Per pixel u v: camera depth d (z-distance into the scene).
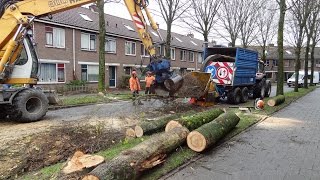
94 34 28.97
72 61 26.75
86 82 27.42
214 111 9.54
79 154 5.52
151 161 5.66
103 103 16.55
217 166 6.12
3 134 8.65
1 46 11.02
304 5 22.48
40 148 7.07
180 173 5.72
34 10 11.30
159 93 12.44
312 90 31.73
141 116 11.33
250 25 36.56
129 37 32.75
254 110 13.38
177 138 6.68
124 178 4.80
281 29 17.14
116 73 31.84
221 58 16.30
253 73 18.70
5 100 10.48
